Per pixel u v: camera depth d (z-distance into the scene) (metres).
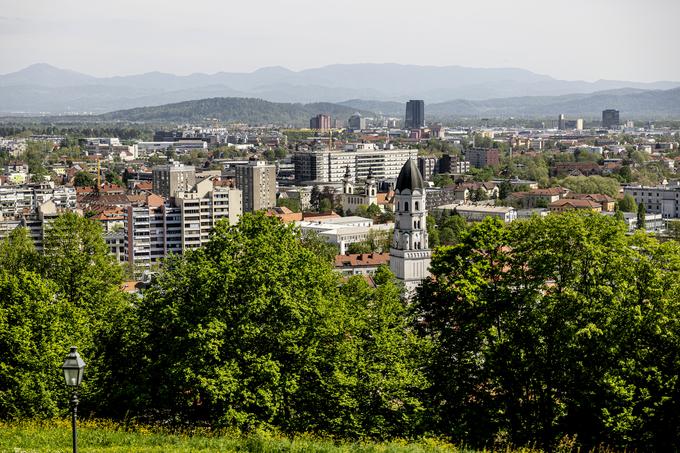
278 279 136.62
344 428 127.06
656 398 122.06
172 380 131.00
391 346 136.38
